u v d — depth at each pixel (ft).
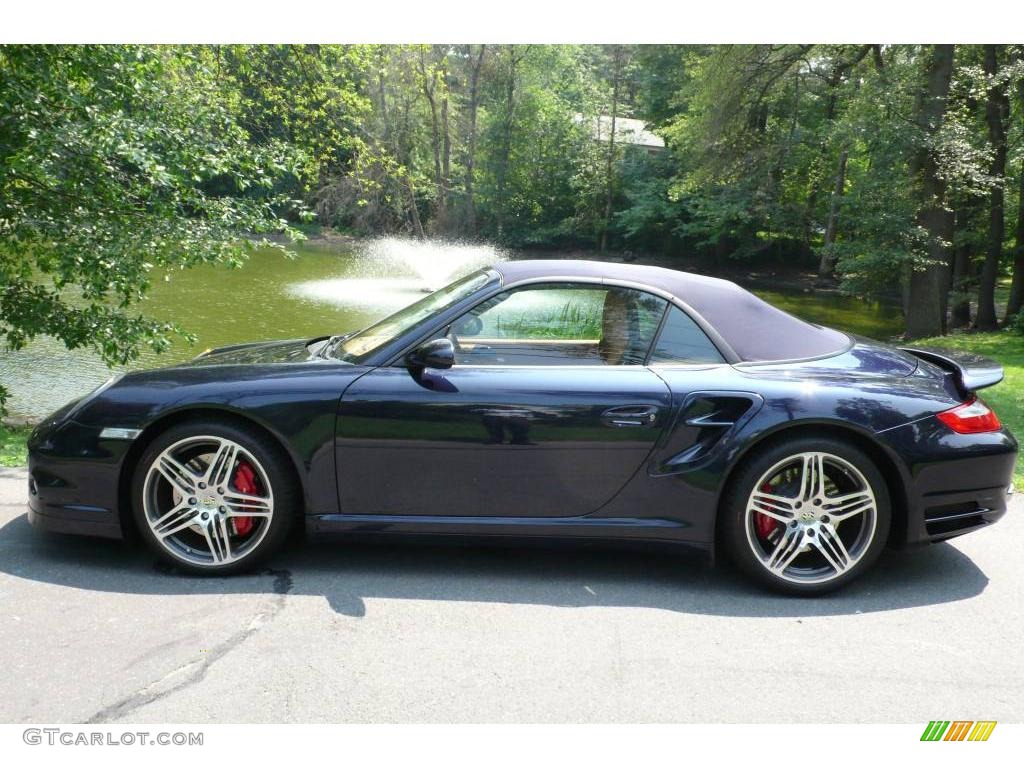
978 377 11.12
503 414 10.59
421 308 12.00
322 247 138.00
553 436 10.61
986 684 8.70
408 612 10.08
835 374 11.02
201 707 7.89
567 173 164.55
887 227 60.29
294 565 11.45
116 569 11.09
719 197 90.43
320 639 9.30
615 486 10.76
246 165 26.53
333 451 10.71
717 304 11.35
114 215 24.21
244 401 10.66
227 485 10.87
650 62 150.71
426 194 159.33
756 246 130.11
